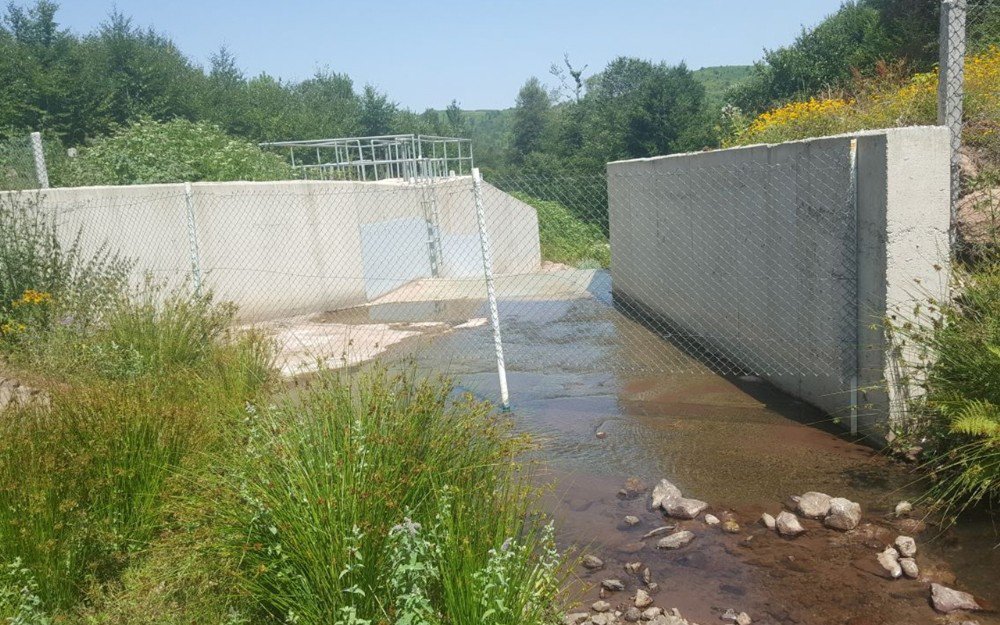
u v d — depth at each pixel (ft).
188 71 124.47
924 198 16.47
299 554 10.24
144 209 34.55
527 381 24.30
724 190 25.20
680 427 19.43
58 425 13.97
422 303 39.34
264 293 36.24
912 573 12.16
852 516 13.74
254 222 35.76
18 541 11.56
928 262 16.62
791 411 20.08
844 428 18.43
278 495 10.91
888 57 56.13
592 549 13.62
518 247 54.24
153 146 44.37
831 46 80.23
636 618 11.44
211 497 12.01
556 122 143.64
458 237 51.39
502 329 32.17
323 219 37.99
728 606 11.70
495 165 161.89
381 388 13.37
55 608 11.28
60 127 99.45
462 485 11.98
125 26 124.67
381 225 42.22
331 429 11.89
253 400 15.46
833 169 18.37
